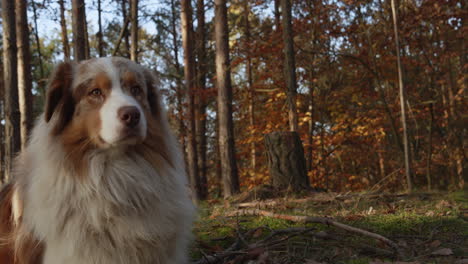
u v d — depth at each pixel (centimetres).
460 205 165
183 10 469
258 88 472
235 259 120
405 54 444
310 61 440
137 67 109
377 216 154
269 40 432
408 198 189
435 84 471
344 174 510
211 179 677
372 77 463
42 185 100
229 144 338
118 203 100
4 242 109
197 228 153
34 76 698
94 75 103
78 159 100
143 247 101
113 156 102
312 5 432
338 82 476
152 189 102
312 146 439
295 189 217
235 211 170
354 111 472
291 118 341
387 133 537
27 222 103
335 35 426
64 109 103
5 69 286
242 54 448
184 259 111
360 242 129
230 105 342
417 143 457
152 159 105
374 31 420
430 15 388
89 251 98
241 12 567
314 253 125
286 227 145
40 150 103
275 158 225
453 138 484
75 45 275
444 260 113
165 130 110
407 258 116
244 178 530
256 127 482
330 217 155
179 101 497
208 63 628
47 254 100
